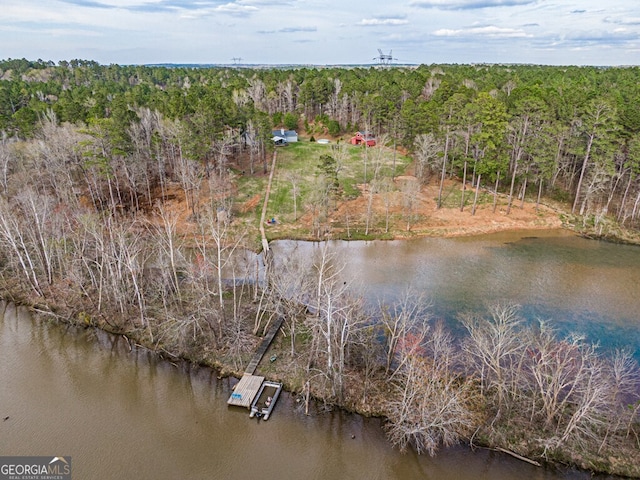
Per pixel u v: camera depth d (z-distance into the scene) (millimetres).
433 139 73375
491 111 62625
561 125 66438
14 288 46188
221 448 29234
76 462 28062
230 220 64000
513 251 57938
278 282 40594
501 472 26938
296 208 68875
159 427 30906
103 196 66062
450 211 69000
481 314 42562
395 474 27250
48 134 64000
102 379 35562
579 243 60312
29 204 48844
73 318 41938
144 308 40438
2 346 39062
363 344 32875
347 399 31922
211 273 46781
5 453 28594
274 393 33125
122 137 62250
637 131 62250
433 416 27766
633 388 32219
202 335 38625
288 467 27891
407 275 51219
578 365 30281
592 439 27875
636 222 63219
